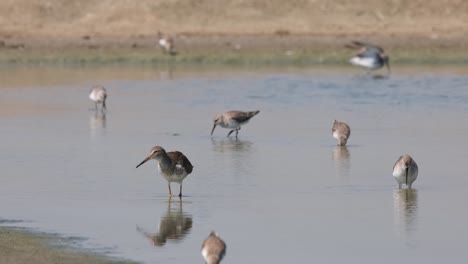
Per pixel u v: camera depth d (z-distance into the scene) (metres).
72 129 25.89
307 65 41.91
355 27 50.72
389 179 19.64
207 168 20.72
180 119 27.62
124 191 18.61
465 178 19.70
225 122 24.48
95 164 21.11
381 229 15.93
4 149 22.91
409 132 25.34
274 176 19.94
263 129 26.06
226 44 46.03
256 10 52.00
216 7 52.03
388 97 32.41
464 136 24.67
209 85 35.12
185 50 44.66
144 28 49.59
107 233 15.66
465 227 16.03
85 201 17.80
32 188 18.81
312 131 25.69
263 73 38.81
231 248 14.88
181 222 16.36
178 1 52.09
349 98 32.22
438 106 30.34
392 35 49.03
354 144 23.64
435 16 52.31
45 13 51.16
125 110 29.38
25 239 15.22
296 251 14.72
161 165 17.62
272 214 16.88
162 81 36.28
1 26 49.22
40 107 29.95
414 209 17.20
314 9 52.53
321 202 17.73
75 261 14.02
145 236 15.51
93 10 51.62
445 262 14.20
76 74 38.41
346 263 14.15
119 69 40.19
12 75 38.12
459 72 39.22
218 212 17.02
